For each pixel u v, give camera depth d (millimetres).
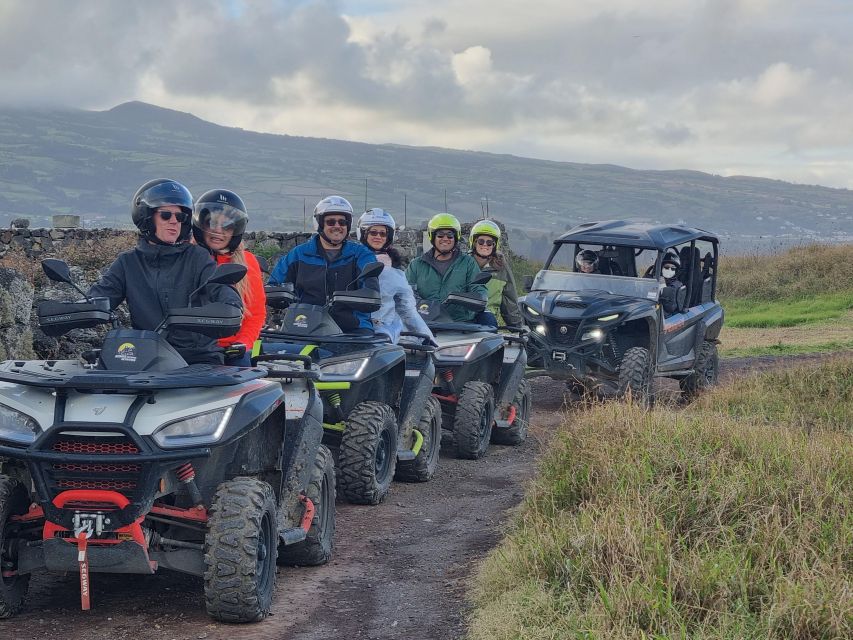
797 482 6594
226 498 5328
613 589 4887
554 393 16500
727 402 12656
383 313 9664
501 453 11625
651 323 14477
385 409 8844
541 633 4828
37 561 5324
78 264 19938
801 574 4922
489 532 7660
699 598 4828
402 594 6098
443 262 11656
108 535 5129
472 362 10844
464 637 5207
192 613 5562
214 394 5367
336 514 8320
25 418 5156
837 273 34469
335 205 9062
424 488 9570
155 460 5004
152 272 5887
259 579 5414
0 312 9289
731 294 34719
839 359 14500
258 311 6746
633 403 9133
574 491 7051
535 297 15016
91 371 5301
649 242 14961
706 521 5961
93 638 5105
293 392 6633
